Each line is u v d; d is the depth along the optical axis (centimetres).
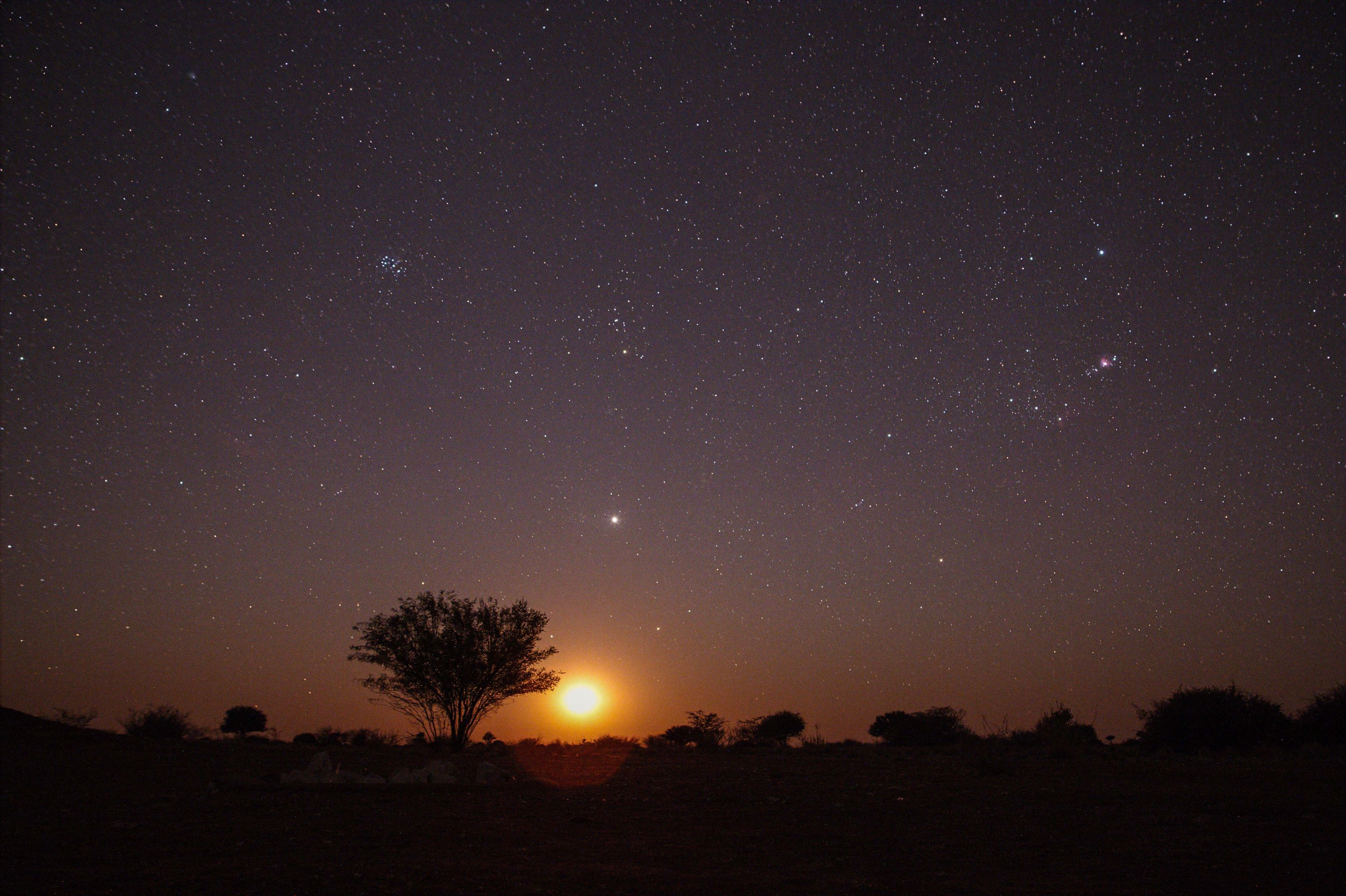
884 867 798
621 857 844
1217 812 1106
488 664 2761
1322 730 2853
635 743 3241
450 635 2788
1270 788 1403
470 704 2777
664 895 675
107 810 1150
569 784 1533
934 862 821
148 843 903
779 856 854
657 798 1318
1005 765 1745
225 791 1344
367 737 3031
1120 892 674
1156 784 1489
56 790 1388
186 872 754
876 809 1193
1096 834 957
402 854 845
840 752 2847
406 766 2002
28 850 863
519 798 1301
